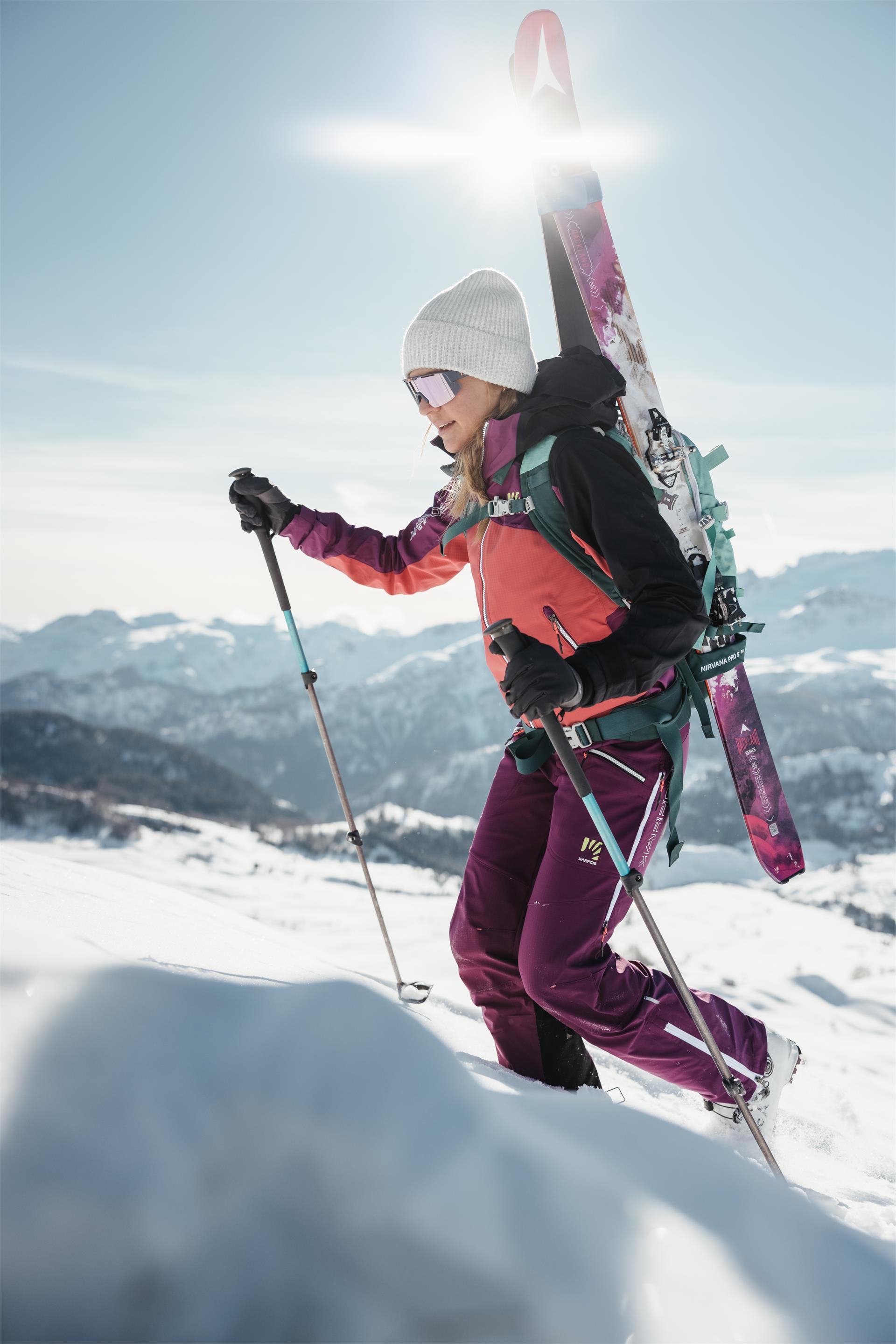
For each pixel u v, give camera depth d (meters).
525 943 2.04
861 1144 2.81
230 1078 0.51
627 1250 0.48
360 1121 0.50
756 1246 0.51
